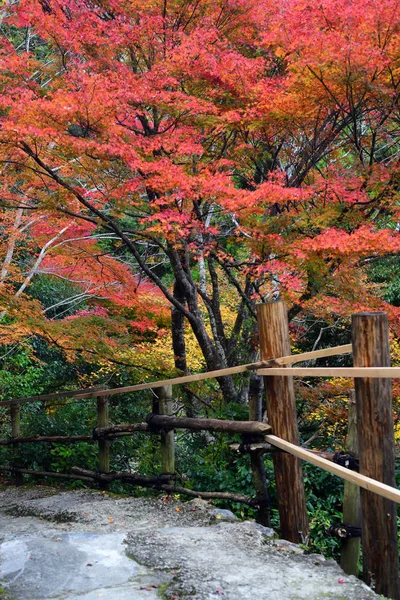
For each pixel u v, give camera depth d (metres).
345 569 4.04
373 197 7.89
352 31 6.62
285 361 4.16
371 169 7.53
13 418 7.85
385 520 3.26
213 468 6.14
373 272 12.75
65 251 9.77
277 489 4.30
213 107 7.61
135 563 3.57
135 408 10.98
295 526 4.21
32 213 10.17
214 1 8.55
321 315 9.13
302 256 6.61
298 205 8.45
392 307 7.31
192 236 8.82
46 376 14.60
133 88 7.20
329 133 8.79
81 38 7.70
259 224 7.39
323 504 5.56
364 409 3.28
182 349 10.86
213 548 3.78
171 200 6.82
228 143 9.52
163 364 9.77
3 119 6.85
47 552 3.85
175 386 9.68
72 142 6.51
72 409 9.26
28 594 3.20
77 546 3.96
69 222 9.63
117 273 10.04
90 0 8.43
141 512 4.95
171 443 5.44
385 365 3.28
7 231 10.20
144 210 8.51
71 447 7.73
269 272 8.30
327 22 6.91
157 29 8.18
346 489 4.02
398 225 8.60
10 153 7.39
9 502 6.28
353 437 4.00
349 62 6.58
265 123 8.23
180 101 7.51
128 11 8.30
